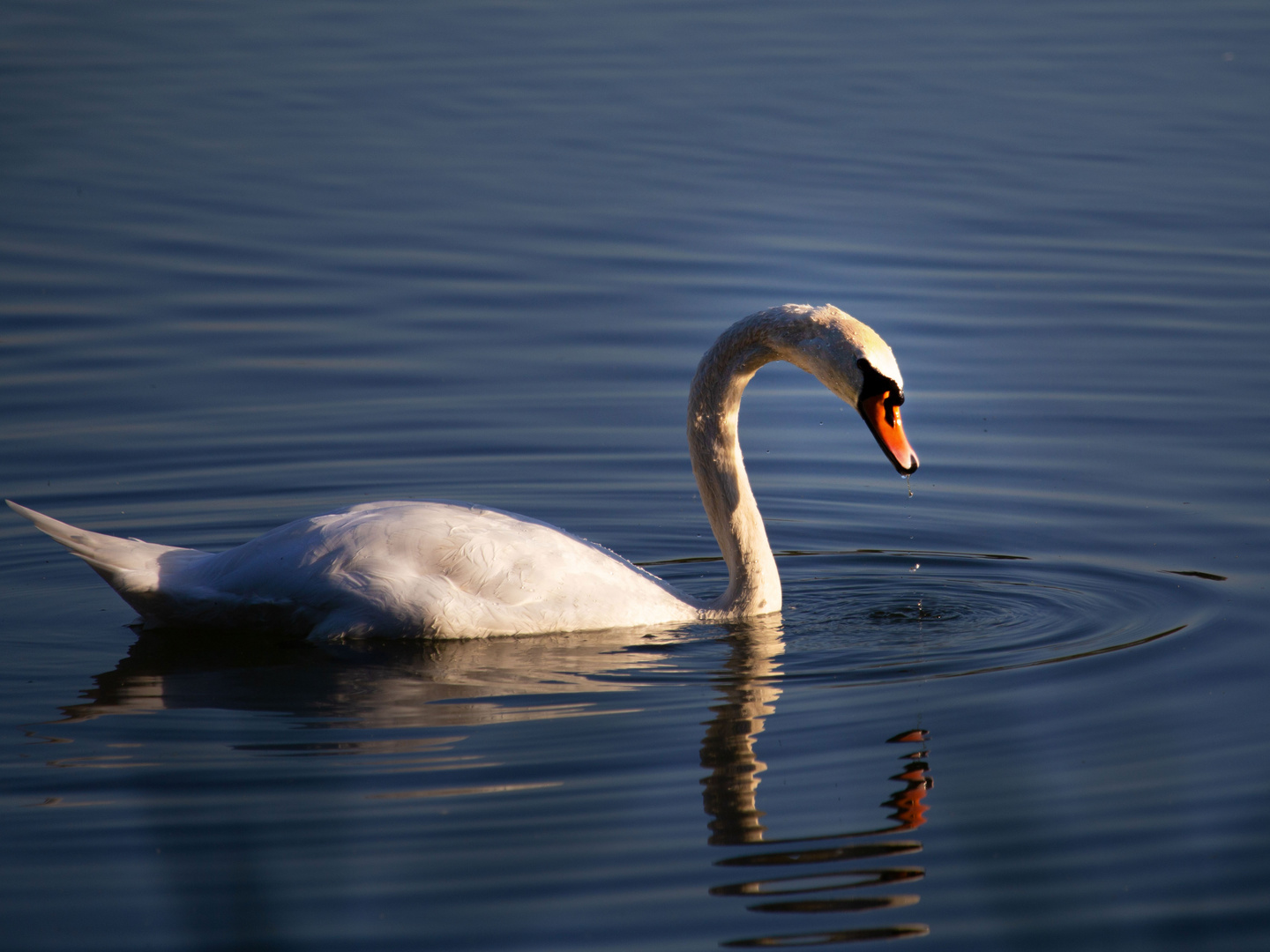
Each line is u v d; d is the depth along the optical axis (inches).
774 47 1218.0
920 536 547.8
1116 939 278.2
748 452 637.3
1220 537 522.6
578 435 640.4
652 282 792.3
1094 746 361.7
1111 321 735.1
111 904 293.9
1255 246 828.0
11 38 1254.9
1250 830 316.8
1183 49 1194.6
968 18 1310.3
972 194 906.7
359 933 281.3
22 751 365.1
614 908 288.7
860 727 376.5
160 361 699.4
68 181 937.5
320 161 973.2
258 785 344.2
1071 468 591.5
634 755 360.2
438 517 448.1
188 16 1334.9
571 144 999.0
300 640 444.1
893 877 301.0
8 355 697.6
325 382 685.9
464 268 812.6
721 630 460.4
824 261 810.8
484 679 412.8
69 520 553.0
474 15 1328.7
